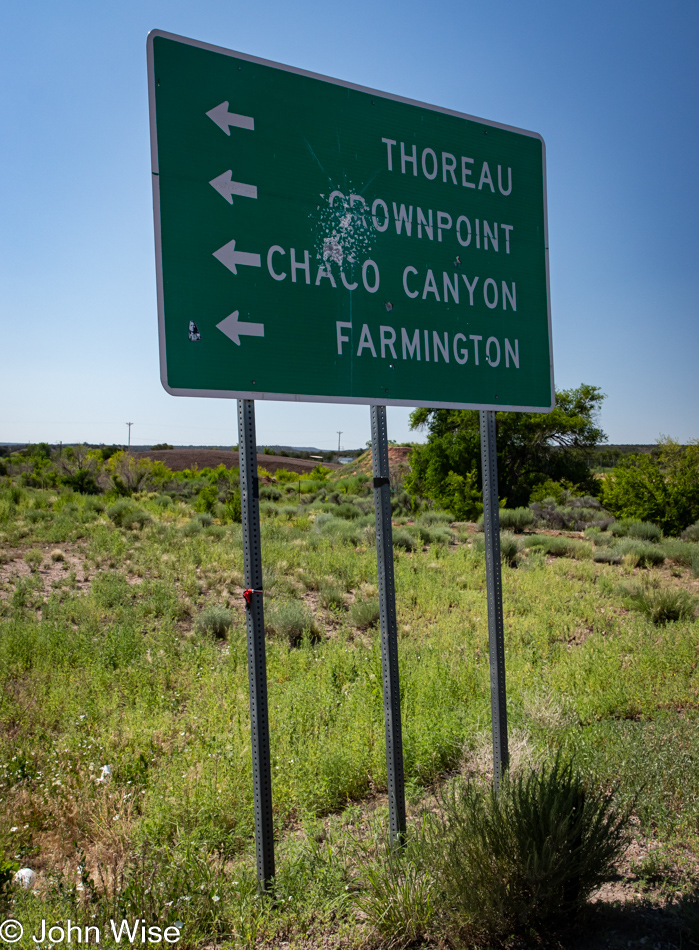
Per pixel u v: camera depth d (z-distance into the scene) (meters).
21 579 12.51
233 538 18.39
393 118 3.94
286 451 120.62
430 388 3.98
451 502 30.42
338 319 3.67
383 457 3.82
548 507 27.83
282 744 5.07
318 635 9.91
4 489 27.00
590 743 4.84
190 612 11.12
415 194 4.01
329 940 3.04
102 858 3.82
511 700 5.92
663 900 3.32
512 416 34.00
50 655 7.80
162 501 30.83
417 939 3.07
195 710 6.06
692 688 6.46
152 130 3.18
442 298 4.07
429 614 10.95
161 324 3.16
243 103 3.43
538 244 4.54
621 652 7.99
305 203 3.59
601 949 2.94
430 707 5.89
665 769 4.39
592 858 3.06
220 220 3.33
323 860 3.48
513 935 3.04
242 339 3.36
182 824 4.03
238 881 3.38
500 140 4.40
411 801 4.39
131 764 4.82
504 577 13.98
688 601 10.62
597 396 35.78
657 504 24.55
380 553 3.76
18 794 4.46
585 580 14.40
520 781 3.29
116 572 13.59
